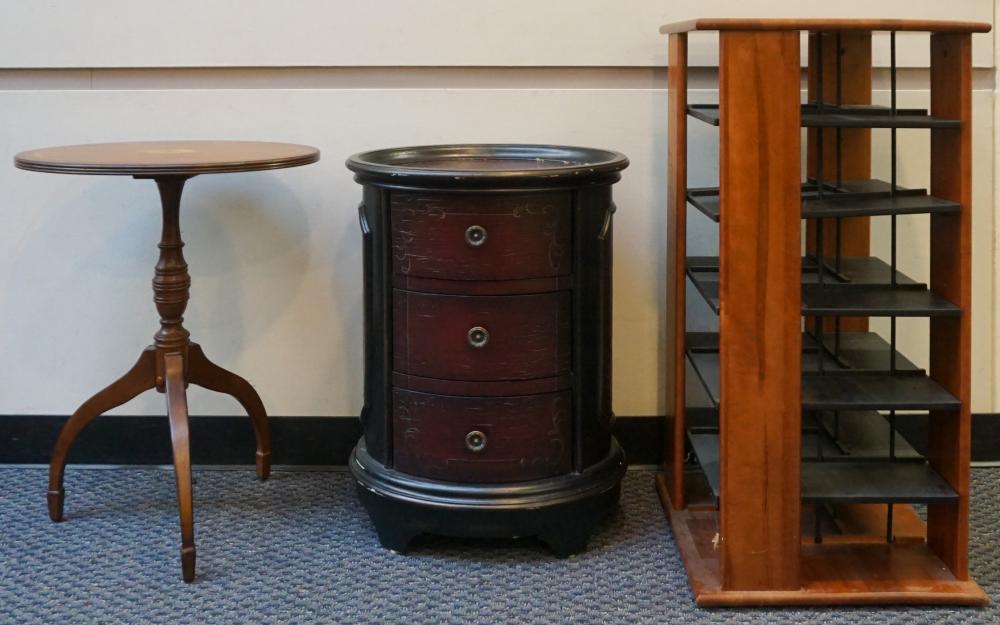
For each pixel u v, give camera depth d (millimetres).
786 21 1885
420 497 2217
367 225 2250
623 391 2752
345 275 2725
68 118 2672
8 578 2182
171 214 2381
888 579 2078
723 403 2000
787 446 2008
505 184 2088
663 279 2709
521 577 2180
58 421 2789
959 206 1965
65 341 2766
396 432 2264
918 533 2256
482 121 2658
